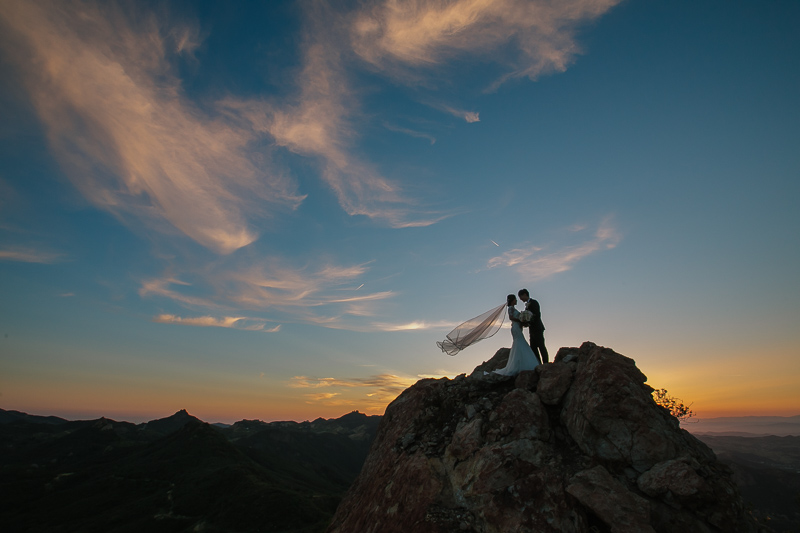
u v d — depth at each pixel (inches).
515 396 449.7
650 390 431.8
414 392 623.8
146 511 3358.8
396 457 488.7
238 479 3971.5
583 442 392.5
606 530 325.1
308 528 2987.2
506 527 332.2
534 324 544.4
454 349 595.5
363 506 470.0
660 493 339.0
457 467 411.2
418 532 356.5
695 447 405.7
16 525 3186.5
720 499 332.8
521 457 390.3
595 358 430.6
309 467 6358.3
